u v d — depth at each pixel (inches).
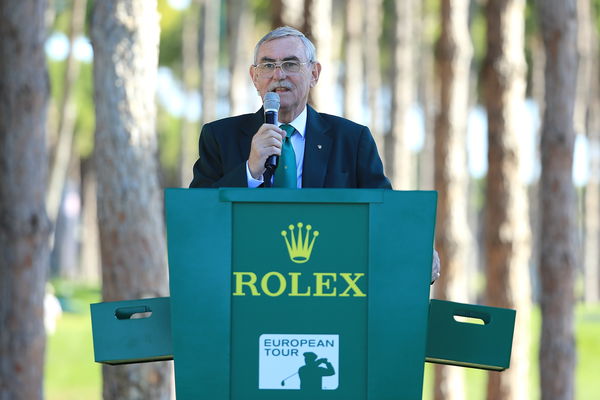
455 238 1058.7
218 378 259.1
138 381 594.2
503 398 957.8
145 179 606.9
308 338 261.0
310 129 319.9
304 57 320.8
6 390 684.7
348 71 1556.3
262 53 321.7
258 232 260.5
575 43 869.2
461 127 1075.3
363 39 2159.2
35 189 689.0
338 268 260.7
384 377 258.8
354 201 259.8
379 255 259.3
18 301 685.9
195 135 2829.7
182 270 259.0
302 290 260.8
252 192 259.4
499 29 968.3
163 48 2716.5
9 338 686.5
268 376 260.7
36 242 690.2
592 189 2450.8
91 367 1407.5
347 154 319.0
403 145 1513.3
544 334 882.8
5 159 681.6
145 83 609.3
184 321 258.8
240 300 260.4
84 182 3152.1
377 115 1975.9
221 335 259.0
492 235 968.9
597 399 1331.2
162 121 2989.7
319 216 260.7
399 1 1537.9
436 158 1079.6
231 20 1775.3
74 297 2187.5
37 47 685.3
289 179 305.4
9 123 681.6
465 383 1494.8
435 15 2215.8
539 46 2161.7
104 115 604.7
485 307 292.7
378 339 259.0
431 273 260.2
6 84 679.7
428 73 2223.2
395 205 259.6
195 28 2319.1
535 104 2251.5
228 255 259.4
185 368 259.0
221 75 2669.8
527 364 967.0
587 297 2466.8
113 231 603.5
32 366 691.4
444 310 294.5
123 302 290.8
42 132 692.1
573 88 871.1
